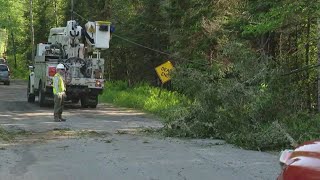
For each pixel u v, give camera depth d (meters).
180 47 28.50
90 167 10.96
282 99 15.54
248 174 10.30
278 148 13.74
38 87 28.91
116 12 42.12
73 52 28.91
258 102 15.38
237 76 16.70
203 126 16.08
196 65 26.53
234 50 16.86
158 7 36.25
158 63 38.84
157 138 15.90
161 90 31.44
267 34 25.08
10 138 15.45
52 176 9.99
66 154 12.62
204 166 11.16
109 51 43.09
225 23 25.19
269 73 16.00
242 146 14.14
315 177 4.83
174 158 12.18
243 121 15.33
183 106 17.14
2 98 34.50
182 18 28.20
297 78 20.03
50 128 18.20
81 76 27.67
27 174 10.15
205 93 16.14
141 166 11.12
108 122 20.81
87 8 47.12
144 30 38.12
